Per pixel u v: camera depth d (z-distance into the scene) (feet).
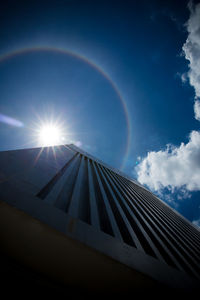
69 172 22.84
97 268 9.27
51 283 8.90
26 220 8.44
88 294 9.44
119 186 41.45
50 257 8.94
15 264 8.70
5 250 8.77
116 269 9.43
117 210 22.49
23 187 10.60
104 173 44.52
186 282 13.11
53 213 9.63
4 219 8.42
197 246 34.53
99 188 26.78
